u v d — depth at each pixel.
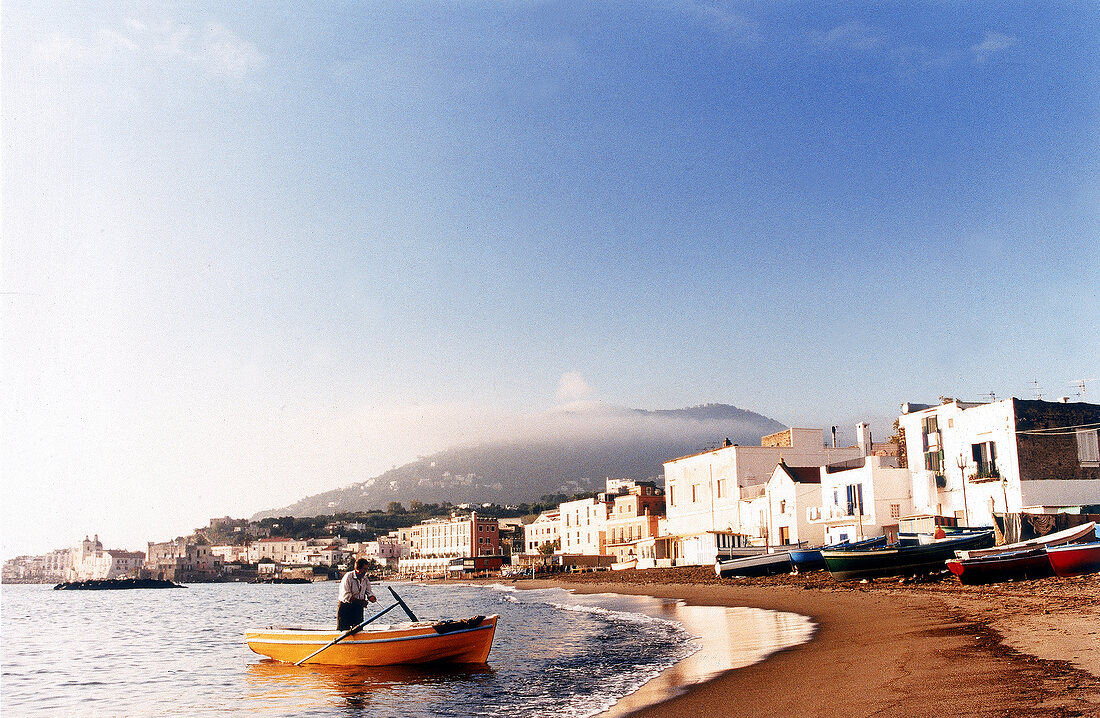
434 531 191.88
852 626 25.48
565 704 17.09
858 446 78.94
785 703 14.16
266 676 23.75
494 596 75.31
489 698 18.67
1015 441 51.31
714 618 34.25
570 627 35.44
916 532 53.03
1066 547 34.97
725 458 81.75
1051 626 20.17
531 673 22.00
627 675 20.28
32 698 23.16
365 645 24.08
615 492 134.00
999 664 15.45
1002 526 46.75
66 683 26.05
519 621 40.69
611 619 38.72
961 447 55.66
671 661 22.11
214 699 20.78
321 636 24.69
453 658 23.77
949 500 56.34
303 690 21.12
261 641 25.78
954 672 15.12
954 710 12.12
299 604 90.81
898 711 12.45
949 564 36.69
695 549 80.38
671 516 92.19
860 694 14.12
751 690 15.84
